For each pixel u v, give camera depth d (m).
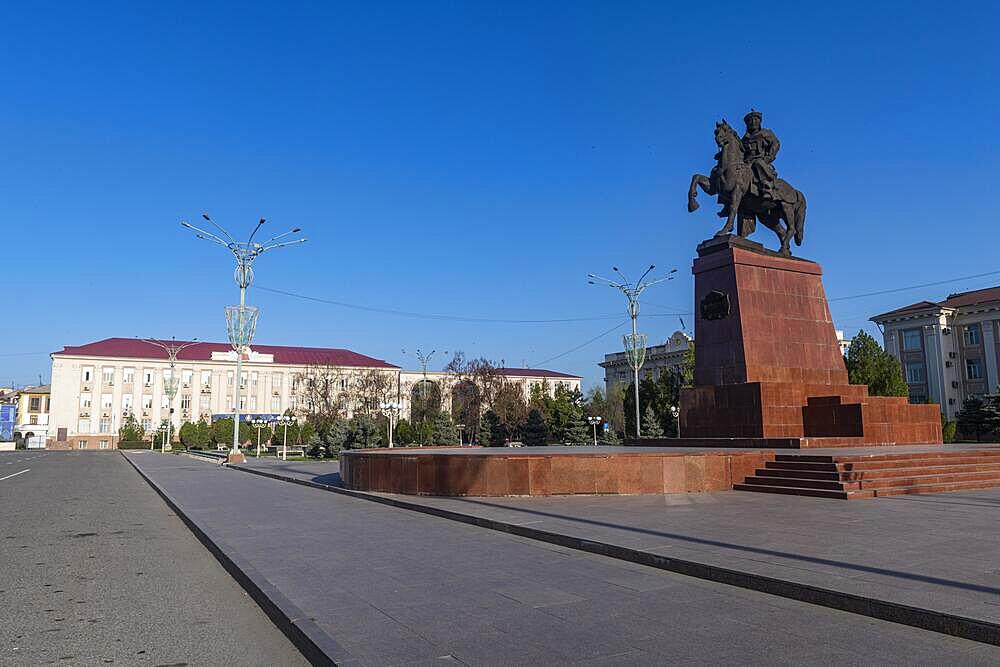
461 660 4.82
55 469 33.66
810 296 20.75
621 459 14.00
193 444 71.38
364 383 73.50
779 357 19.64
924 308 56.22
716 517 10.63
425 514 12.65
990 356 53.00
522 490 13.93
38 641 5.73
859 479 13.59
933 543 8.21
